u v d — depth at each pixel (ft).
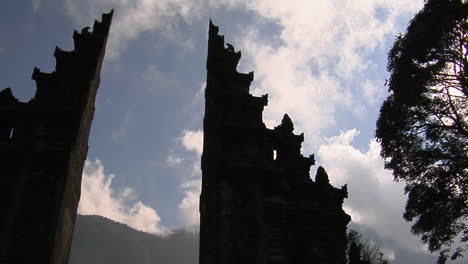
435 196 92.63
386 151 102.32
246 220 93.61
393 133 100.27
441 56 94.38
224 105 109.19
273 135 107.76
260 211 95.20
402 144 99.35
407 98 97.50
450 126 95.66
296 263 96.17
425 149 96.89
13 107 102.73
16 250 86.84
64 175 95.76
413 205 95.50
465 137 94.68
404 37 100.42
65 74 111.96
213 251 90.38
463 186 90.74
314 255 96.68
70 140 100.07
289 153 109.60
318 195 105.70
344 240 101.55
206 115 113.19
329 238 100.12
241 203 95.25
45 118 103.14
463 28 91.50
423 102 96.53
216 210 94.38
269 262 91.91
